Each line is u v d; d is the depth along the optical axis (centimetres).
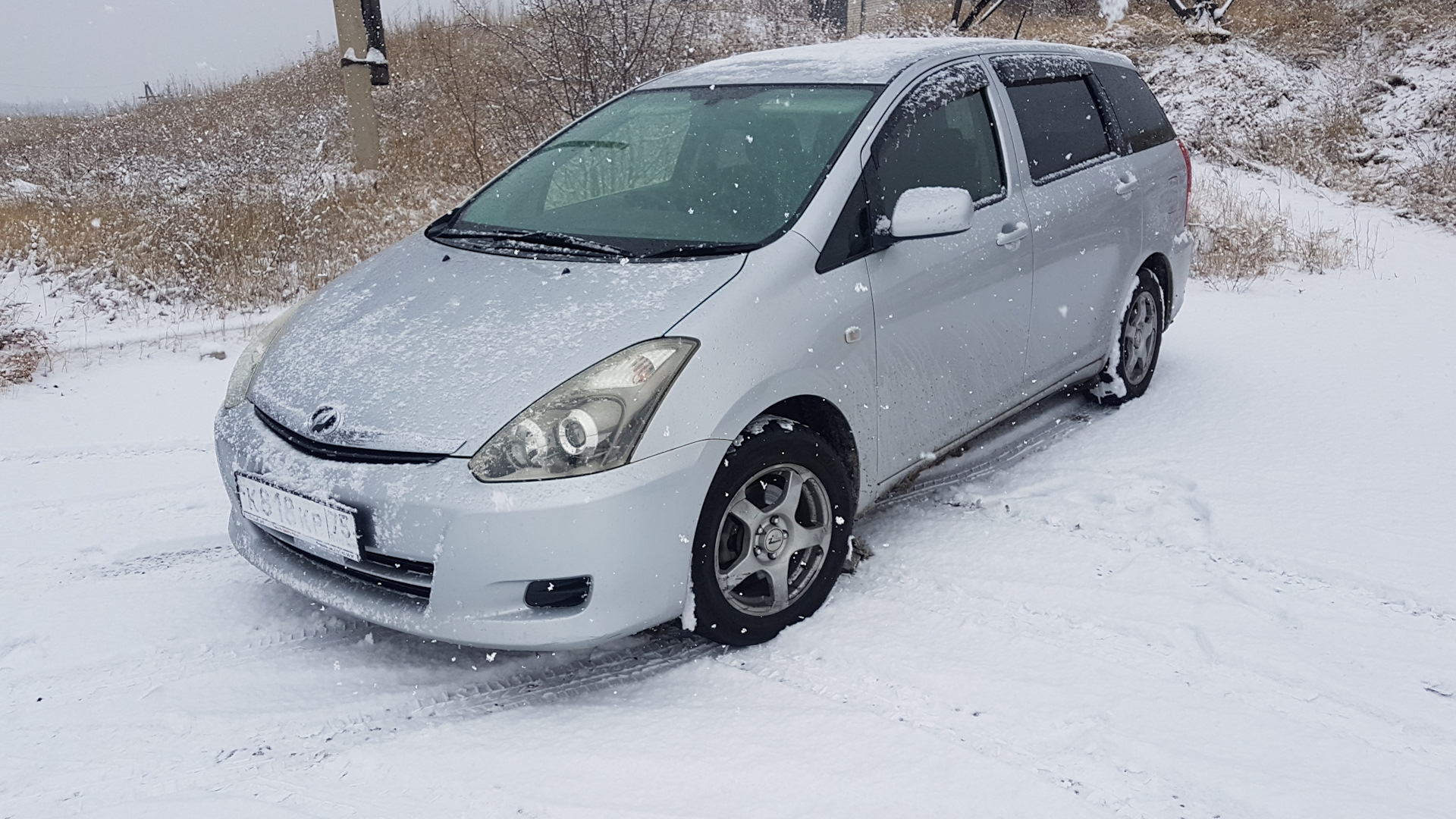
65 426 525
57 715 279
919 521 393
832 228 326
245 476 302
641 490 265
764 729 266
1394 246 934
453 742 265
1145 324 511
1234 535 370
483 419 269
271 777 251
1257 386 534
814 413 324
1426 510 388
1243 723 265
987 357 389
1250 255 836
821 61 407
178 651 314
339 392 294
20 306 712
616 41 877
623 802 237
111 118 2047
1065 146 445
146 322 725
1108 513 395
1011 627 315
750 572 302
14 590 353
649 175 370
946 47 414
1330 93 1495
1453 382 536
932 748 255
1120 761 249
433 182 1052
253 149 1295
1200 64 1516
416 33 1798
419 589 276
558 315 297
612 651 311
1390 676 286
